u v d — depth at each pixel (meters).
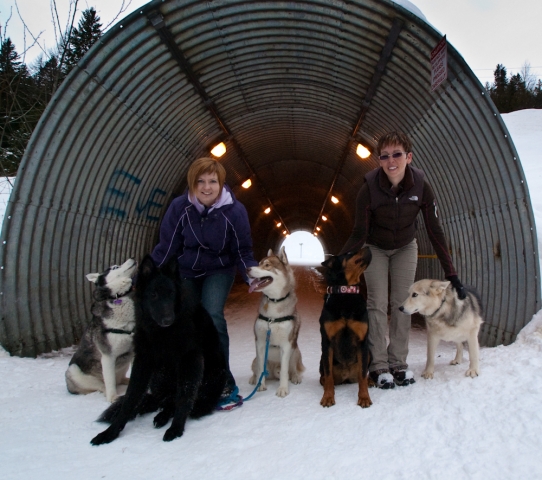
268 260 3.76
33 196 5.08
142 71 5.30
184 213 3.78
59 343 5.53
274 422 3.00
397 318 3.80
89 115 5.22
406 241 3.88
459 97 4.86
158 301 2.92
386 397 3.38
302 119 8.31
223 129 7.92
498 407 2.86
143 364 3.03
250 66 6.02
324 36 5.23
